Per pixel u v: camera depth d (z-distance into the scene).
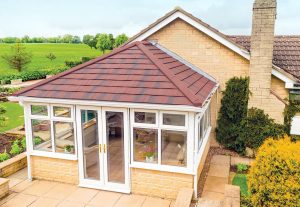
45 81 9.82
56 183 9.55
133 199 8.55
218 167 11.10
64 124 9.31
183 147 8.30
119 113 8.65
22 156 10.90
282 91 12.12
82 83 9.42
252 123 12.02
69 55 87.06
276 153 6.89
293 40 14.99
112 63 10.19
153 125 8.41
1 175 9.83
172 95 8.13
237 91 12.43
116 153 8.95
